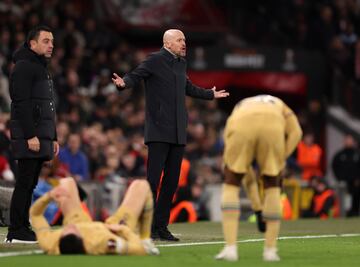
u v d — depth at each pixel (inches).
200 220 2551.7
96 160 2591.0
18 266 1093.1
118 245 1175.0
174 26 3752.5
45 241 1201.4
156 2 3757.4
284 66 3563.0
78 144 2386.8
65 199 1199.6
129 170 2573.8
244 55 3518.7
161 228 1504.7
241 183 1210.6
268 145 1161.4
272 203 1181.1
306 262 1197.7
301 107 3683.6
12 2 3193.9
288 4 3860.7
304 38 3747.5
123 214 1204.5
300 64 3585.1
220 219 2620.6
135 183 1220.5
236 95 3631.9
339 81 3649.1
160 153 1507.1
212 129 3112.7
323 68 3624.5
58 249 1190.3
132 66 3304.6
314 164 3016.7
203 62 3486.7
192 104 3302.2
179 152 1524.4
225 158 1175.6
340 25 3816.4
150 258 1181.1
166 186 1519.4
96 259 1146.7
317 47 3732.8
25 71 1408.7
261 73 3548.2
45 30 1421.0
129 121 2962.6
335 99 3649.1
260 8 3855.8
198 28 3779.5
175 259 1188.5
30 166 1419.8
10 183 1891.0
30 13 3176.7
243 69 3521.2
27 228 1422.2
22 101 1406.3
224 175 1184.2
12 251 1267.2
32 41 1419.8
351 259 1246.9
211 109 3385.8
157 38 3779.5
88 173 2456.9
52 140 1433.3
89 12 3698.3
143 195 1214.3
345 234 1761.8
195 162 2918.3
